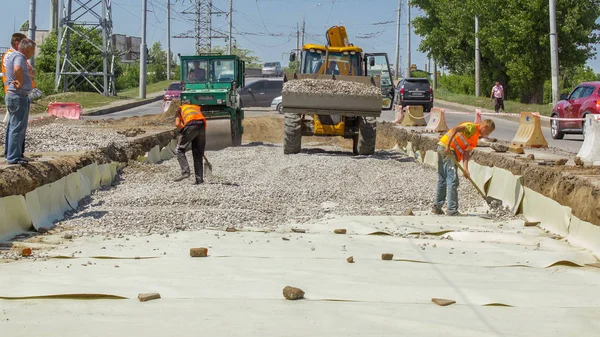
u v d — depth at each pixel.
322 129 20.61
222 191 13.39
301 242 9.23
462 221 11.24
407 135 23.44
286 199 13.00
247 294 6.37
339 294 6.42
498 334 5.34
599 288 6.94
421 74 86.75
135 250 8.54
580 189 9.93
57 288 6.42
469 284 6.96
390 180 15.42
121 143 17.61
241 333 5.22
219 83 22.70
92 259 7.89
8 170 9.95
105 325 5.39
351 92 19.31
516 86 47.25
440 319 5.71
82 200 12.60
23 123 10.72
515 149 14.79
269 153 20.66
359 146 20.59
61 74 53.22
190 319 5.56
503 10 44.50
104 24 54.94
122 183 15.00
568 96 25.06
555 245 9.39
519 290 6.78
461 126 11.67
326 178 15.47
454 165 11.81
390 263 7.95
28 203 10.01
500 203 12.41
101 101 49.62
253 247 8.81
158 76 88.56
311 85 19.56
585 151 12.91
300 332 5.27
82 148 15.47
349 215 11.75
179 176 15.49
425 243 9.31
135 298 6.18
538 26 43.19
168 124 28.44
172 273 7.18
